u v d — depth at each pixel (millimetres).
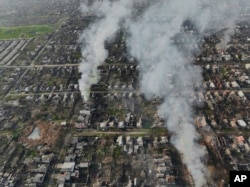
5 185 119812
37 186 118500
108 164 125562
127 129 142250
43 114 158000
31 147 136750
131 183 116188
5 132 147125
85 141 137250
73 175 121312
